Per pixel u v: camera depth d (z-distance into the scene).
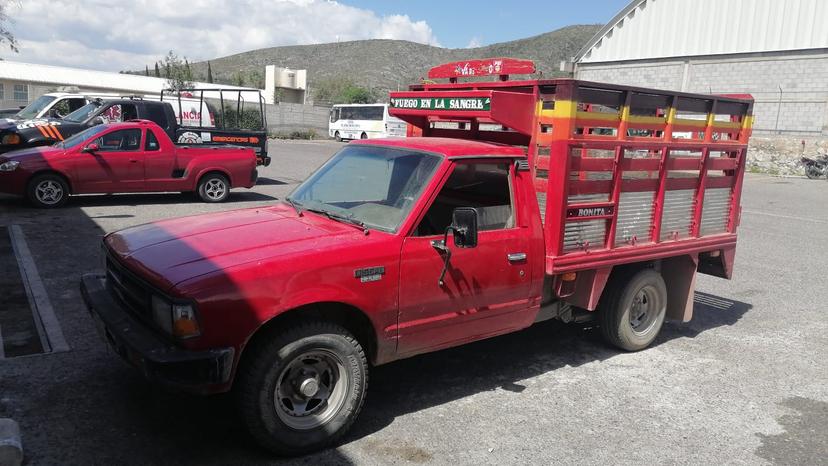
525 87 5.04
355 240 3.91
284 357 3.57
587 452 4.02
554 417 4.48
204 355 3.33
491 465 3.79
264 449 3.70
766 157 31.50
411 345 4.19
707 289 8.52
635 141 5.20
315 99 84.88
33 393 4.30
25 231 9.38
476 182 4.58
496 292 4.55
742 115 6.29
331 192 4.68
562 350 5.86
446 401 4.64
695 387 5.16
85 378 4.57
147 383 4.54
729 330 6.74
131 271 3.74
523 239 4.66
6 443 3.37
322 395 3.85
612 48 39.19
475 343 5.93
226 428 4.00
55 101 16.53
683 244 5.89
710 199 6.18
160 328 3.49
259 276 3.47
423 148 4.52
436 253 4.14
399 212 4.17
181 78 41.56
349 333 3.84
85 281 4.52
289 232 4.06
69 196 12.85
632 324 5.87
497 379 5.10
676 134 5.78
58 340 5.24
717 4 34.41
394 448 3.92
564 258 4.86
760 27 32.91
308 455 3.79
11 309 5.95
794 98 32.09
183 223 4.49
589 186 4.98
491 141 5.64
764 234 12.97
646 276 5.71
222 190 13.34
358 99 80.00
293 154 29.00
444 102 5.18
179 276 3.43
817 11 30.92
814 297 8.26
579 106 4.93
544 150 4.86
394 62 198.62
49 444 3.69
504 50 190.25
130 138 12.18
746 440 4.29
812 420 4.64
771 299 8.10
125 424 3.97
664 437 4.28
